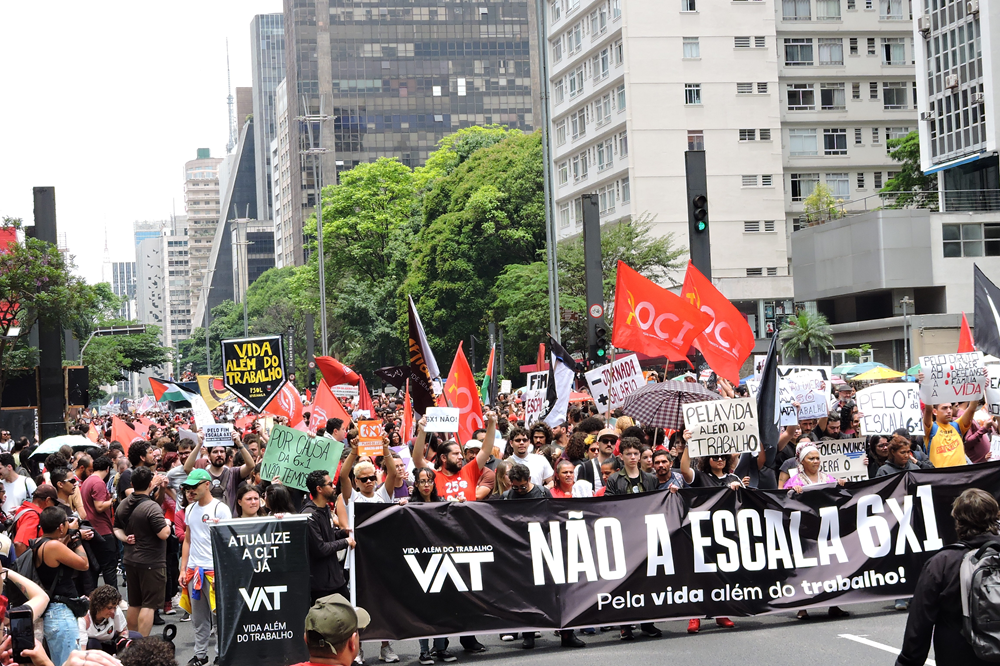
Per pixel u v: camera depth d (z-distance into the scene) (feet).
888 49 253.24
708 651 32.32
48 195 99.96
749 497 35.99
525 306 189.78
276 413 57.77
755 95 240.94
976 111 193.88
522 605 33.96
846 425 52.03
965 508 18.22
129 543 37.86
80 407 115.24
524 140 227.81
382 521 33.40
